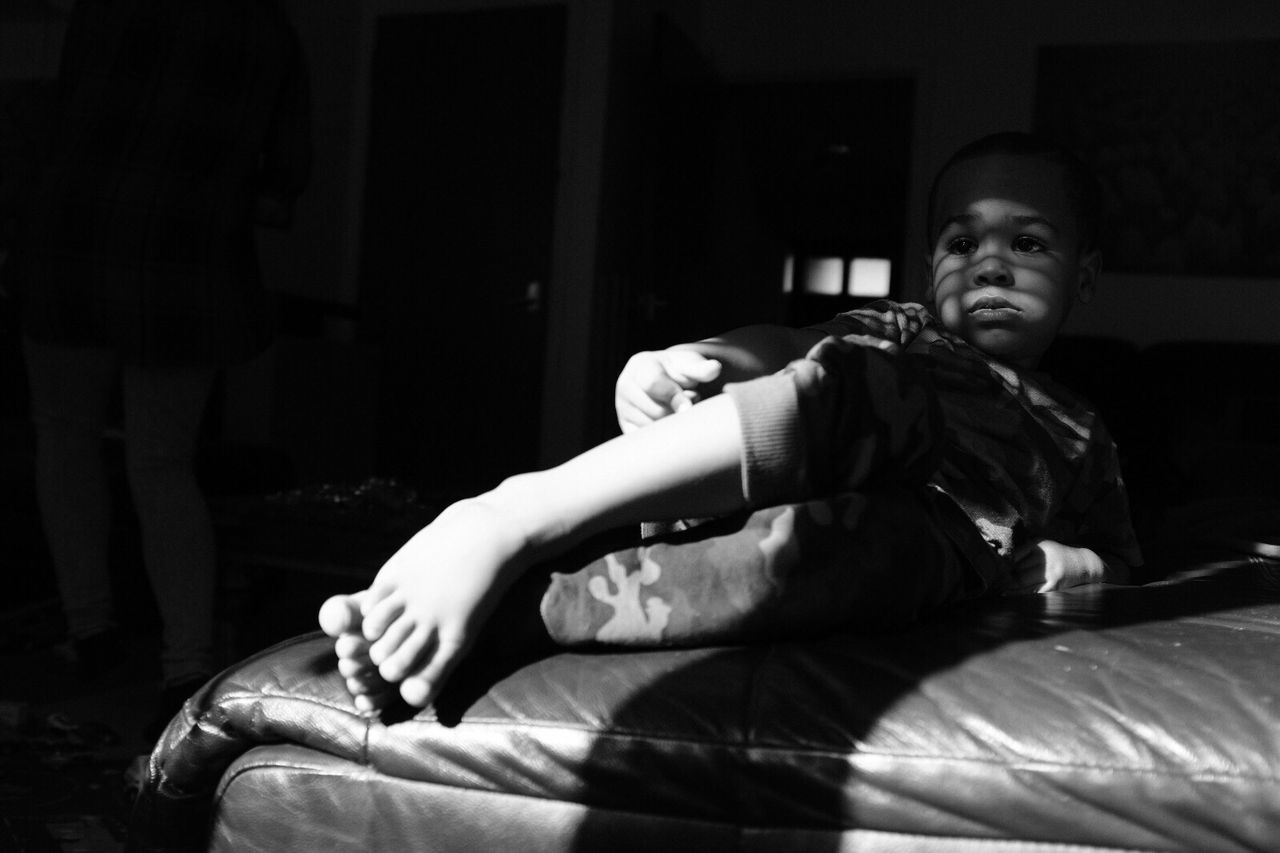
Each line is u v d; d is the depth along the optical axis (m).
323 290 5.33
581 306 5.18
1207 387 4.21
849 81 6.12
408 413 5.37
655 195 5.12
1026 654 0.76
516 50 5.30
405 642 0.72
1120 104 5.28
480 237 5.32
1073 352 4.41
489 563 0.74
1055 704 0.69
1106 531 1.25
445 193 5.38
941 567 0.88
